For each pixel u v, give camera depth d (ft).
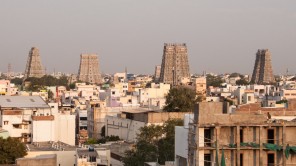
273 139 229.45
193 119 239.30
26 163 329.93
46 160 333.21
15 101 550.36
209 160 228.22
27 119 512.63
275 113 252.83
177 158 262.47
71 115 568.41
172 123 415.03
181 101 551.59
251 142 228.63
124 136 568.00
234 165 226.79
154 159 368.27
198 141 227.81
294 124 229.25
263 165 229.04
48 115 515.50
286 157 228.84
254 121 230.68
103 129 642.22
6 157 384.68
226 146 226.58
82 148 430.61
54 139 518.37
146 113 517.55
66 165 418.51
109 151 427.33
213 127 227.40
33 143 488.02
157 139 403.13
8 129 506.89
